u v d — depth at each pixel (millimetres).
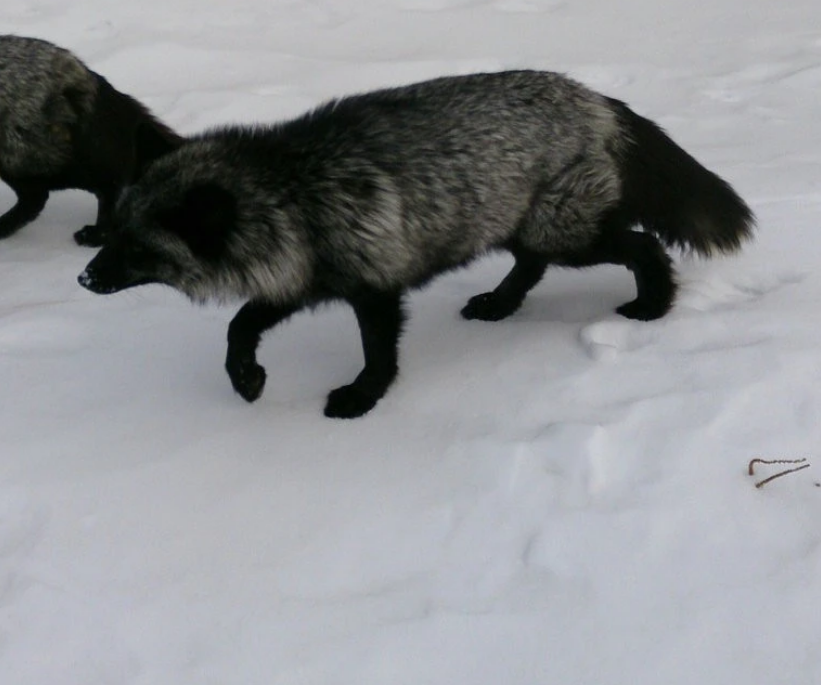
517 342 1918
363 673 1515
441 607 1568
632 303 1958
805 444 1715
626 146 1935
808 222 2164
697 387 1789
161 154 1808
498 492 1681
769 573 1588
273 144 1782
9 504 1687
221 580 1601
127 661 1527
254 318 1819
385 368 1821
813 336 1857
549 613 1561
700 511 1646
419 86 1872
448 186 1819
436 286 2086
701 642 1532
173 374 1890
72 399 1842
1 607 1573
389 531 1648
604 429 1735
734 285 2023
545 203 1885
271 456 1749
